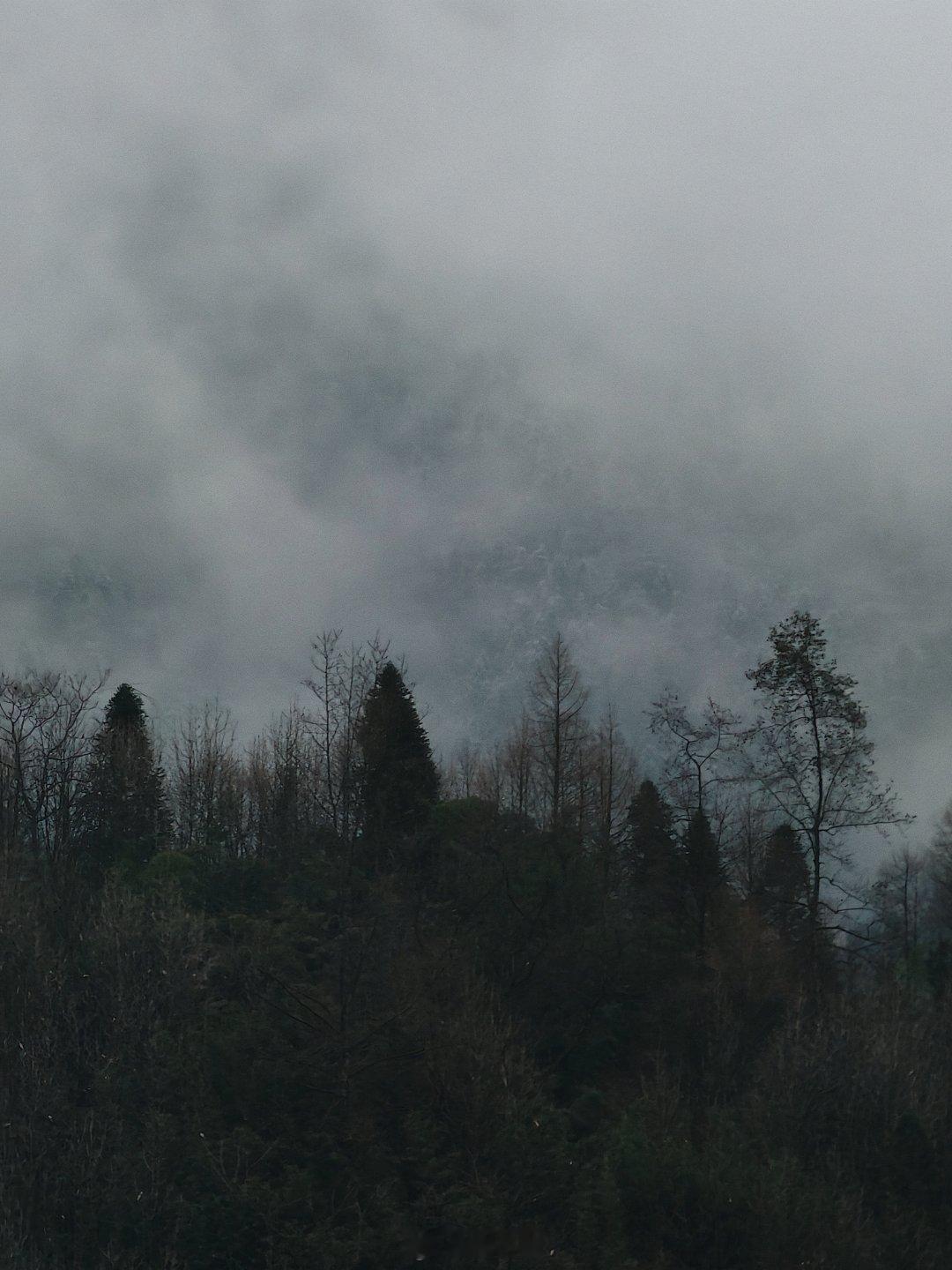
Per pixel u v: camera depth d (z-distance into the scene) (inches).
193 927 1096.8
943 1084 1082.1
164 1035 967.6
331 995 926.4
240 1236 802.2
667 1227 837.8
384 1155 857.5
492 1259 791.1
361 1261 796.0
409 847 1128.2
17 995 1019.3
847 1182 946.1
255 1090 890.7
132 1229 846.5
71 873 1336.1
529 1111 875.4
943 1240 906.1
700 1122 994.7
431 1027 911.7
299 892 1139.9
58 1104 925.8
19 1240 824.9
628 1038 1143.0
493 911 1152.2
